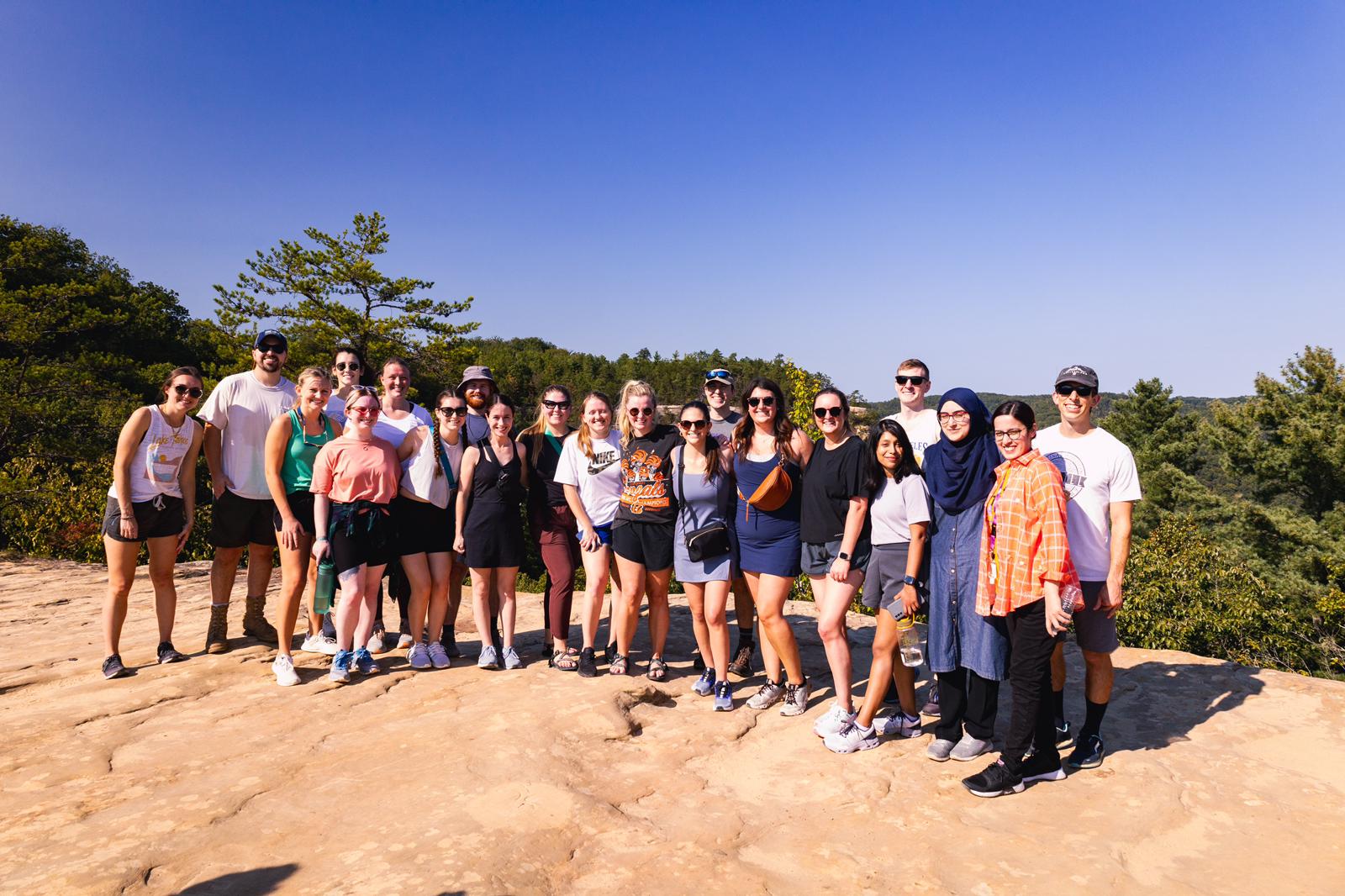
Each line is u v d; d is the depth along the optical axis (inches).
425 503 202.2
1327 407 1370.6
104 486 668.1
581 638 250.1
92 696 184.9
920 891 109.0
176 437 203.3
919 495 153.6
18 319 899.4
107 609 198.4
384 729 163.6
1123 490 147.3
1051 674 141.0
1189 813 132.3
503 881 106.2
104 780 139.6
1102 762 152.6
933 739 165.9
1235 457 1470.2
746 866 114.8
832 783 143.9
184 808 128.1
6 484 634.8
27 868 108.9
